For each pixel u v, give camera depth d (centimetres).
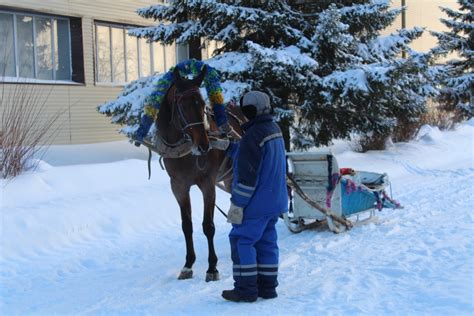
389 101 1207
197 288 539
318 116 1251
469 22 2711
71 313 480
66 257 674
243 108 482
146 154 1506
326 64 1208
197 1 1184
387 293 478
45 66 1656
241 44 1260
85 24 1723
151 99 586
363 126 1271
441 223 773
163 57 2034
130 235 775
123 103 1202
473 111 2544
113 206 830
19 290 558
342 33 1165
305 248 669
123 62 1881
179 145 568
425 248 633
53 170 948
